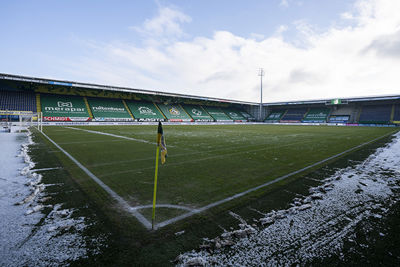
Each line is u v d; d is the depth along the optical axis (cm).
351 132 2184
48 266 201
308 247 234
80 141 1198
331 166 635
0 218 294
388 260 212
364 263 208
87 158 725
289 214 314
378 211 326
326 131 2341
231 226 280
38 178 483
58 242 240
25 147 930
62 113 3534
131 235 256
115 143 1127
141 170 573
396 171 578
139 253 222
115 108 4272
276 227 277
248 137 1563
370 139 1455
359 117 4759
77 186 436
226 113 6047
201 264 204
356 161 709
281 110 6400
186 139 1395
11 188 416
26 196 374
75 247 231
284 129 2738
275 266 203
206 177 511
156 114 4666
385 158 765
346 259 214
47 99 3706
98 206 340
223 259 213
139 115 4372
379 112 4616
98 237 251
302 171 573
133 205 346
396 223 288
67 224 279
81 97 4166
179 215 311
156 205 347
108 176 512
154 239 248
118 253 222
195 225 282
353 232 265
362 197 384
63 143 1105
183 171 568
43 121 3219
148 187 435
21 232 260
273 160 719
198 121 5069
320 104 5681
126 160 699
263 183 467
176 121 4703
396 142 1280
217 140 1338
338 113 5178
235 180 488
